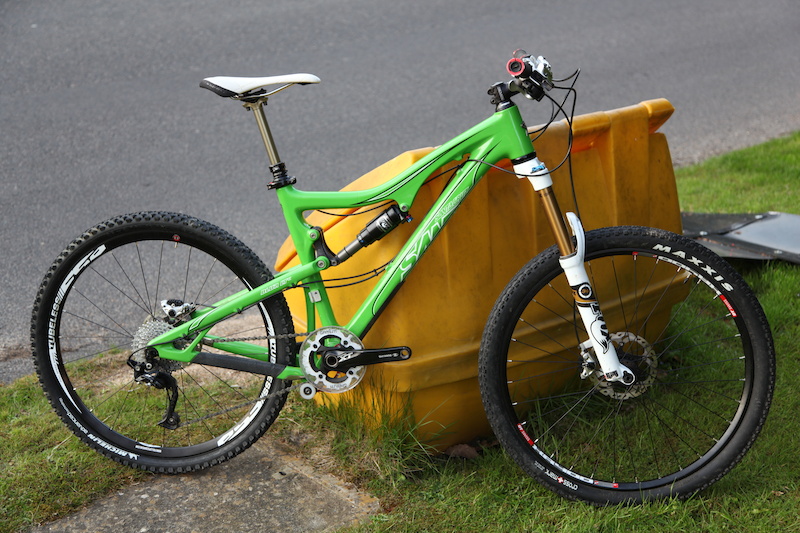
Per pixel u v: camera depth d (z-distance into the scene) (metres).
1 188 5.84
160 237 2.70
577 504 2.60
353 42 9.40
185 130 6.98
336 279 2.67
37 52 8.73
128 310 4.20
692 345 3.46
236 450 2.81
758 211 5.05
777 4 11.31
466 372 2.74
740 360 3.37
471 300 2.71
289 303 3.10
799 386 3.16
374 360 2.62
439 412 2.80
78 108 7.39
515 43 9.46
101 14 9.98
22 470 2.79
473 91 7.94
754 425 2.54
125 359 3.64
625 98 7.86
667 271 3.08
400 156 2.59
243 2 10.64
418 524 2.50
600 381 2.62
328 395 3.01
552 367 2.94
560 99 7.86
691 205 5.28
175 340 2.72
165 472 2.80
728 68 8.80
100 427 2.84
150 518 2.58
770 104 7.71
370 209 2.64
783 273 4.11
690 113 7.57
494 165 2.53
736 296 2.51
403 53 9.08
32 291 4.40
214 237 2.67
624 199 2.96
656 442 2.88
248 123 7.16
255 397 3.27
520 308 2.55
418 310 2.66
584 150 2.90
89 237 2.68
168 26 9.67
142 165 6.28
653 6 11.19
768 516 2.49
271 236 5.12
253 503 2.64
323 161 6.39
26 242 5.01
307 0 10.85
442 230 2.63
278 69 8.43
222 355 2.74
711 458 2.59
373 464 2.76
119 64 8.46
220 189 5.86
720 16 10.77
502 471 2.76
